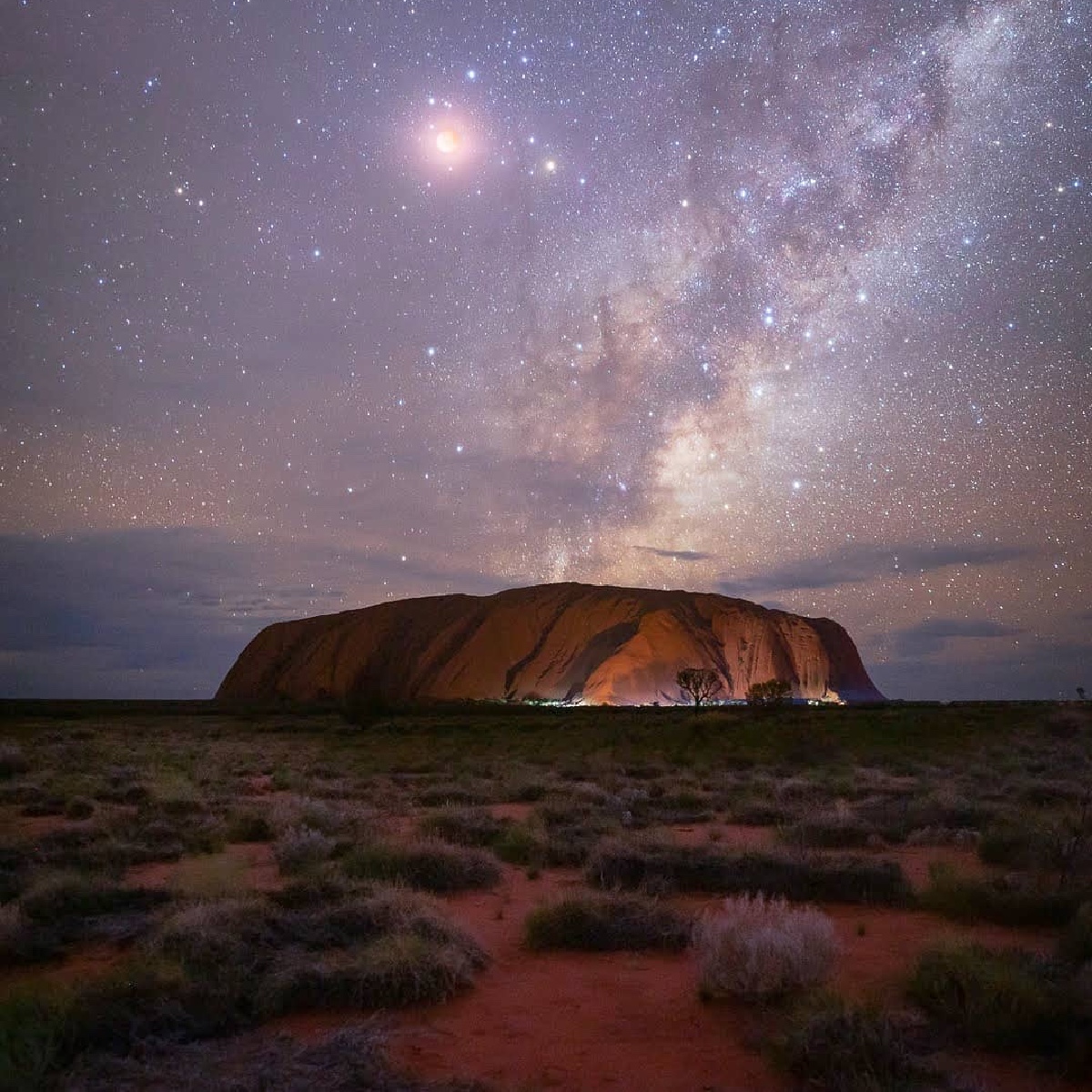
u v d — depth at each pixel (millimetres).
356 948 7172
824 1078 5070
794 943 6523
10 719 76125
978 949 6918
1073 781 19641
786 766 27578
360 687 99812
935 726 43500
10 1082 4766
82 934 8320
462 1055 5582
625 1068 5371
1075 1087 5035
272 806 16594
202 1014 6004
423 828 14227
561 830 13898
